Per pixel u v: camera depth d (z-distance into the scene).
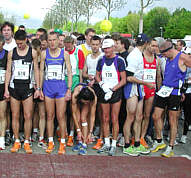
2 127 4.65
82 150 4.70
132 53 4.66
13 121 4.56
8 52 4.53
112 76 4.63
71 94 5.03
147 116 5.12
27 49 4.46
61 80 4.58
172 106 4.73
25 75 4.43
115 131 4.77
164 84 4.80
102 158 4.54
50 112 4.65
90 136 4.91
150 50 4.81
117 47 4.99
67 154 4.63
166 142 5.58
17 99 4.48
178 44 6.52
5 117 4.67
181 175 4.10
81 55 5.20
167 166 4.39
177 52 4.67
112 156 4.66
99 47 5.19
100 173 3.99
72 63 5.10
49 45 4.45
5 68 4.53
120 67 4.60
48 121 4.69
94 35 5.12
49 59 4.53
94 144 5.23
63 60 4.56
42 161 4.26
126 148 4.84
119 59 4.62
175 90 4.70
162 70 5.28
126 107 4.78
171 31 43.09
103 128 4.96
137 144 4.88
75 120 4.77
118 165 4.31
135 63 4.58
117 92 4.65
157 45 4.77
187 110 5.47
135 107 4.68
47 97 4.58
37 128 5.21
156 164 4.45
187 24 41.44
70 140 5.08
